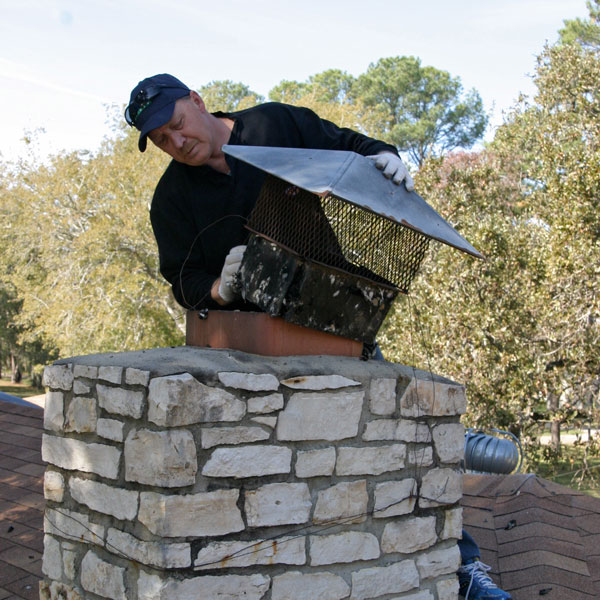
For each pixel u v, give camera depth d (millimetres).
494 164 18266
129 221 19719
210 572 2406
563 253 11453
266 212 2766
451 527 2955
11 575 3990
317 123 3293
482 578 3268
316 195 2561
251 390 2482
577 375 12117
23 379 48938
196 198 3240
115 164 20922
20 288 27312
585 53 16281
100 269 20234
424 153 40375
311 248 2619
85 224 22656
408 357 12898
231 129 3217
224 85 33250
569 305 11703
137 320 20828
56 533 2852
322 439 2635
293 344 2766
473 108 40875
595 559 3951
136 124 3053
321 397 2637
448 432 2967
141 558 2400
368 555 2725
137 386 2451
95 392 2662
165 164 20391
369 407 2750
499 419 12805
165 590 2338
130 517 2475
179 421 2342
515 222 15961
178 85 3016
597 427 13250
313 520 2605
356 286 2791
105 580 2582
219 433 2426
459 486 2984
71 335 20906
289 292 2658
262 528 2502
